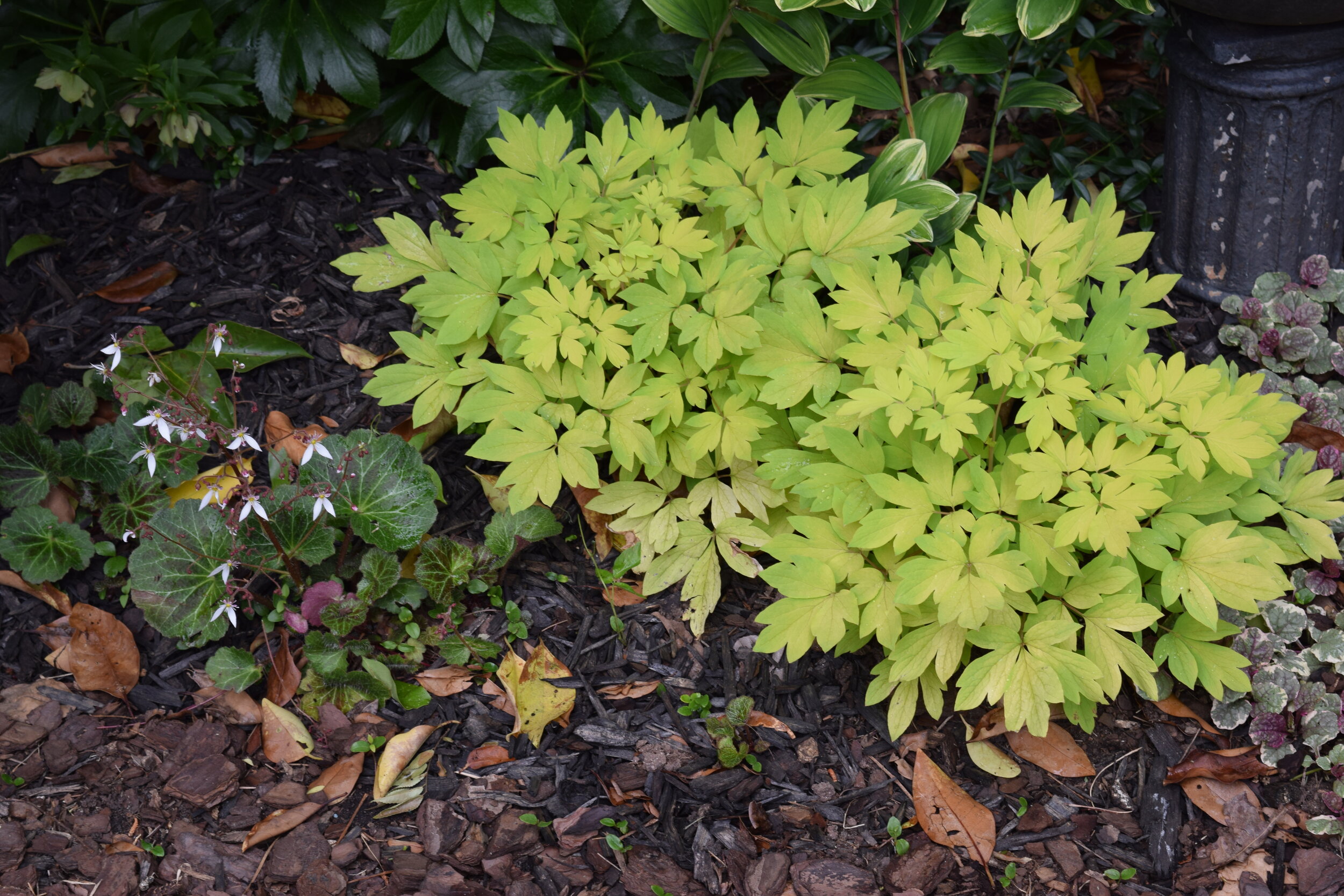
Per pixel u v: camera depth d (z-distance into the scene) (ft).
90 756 7.47
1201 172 9.59
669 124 10.68
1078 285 8.29
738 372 7.86
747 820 7.36
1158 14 10.84
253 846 7.11
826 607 6.93
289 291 9.95
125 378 9.05
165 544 7.80
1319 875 7.06
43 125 10.57
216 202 10.52
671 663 8.14
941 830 7.22
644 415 7.61
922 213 8.89
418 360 8.07
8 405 9.07
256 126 11.02
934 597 6.59
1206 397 7.00
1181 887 7.09
